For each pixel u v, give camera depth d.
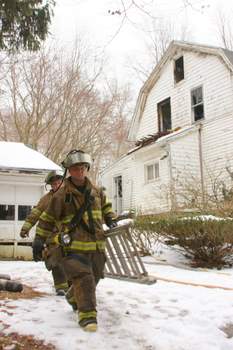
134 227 11.30
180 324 4.55
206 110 20.06
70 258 4.29
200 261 10.49
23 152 14.64
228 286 7.07
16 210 13.46
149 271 9.19
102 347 3.83
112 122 36.38
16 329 4.19
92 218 4.38
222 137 18.91
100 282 7.03
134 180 22.45
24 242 13.41
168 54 22.73
